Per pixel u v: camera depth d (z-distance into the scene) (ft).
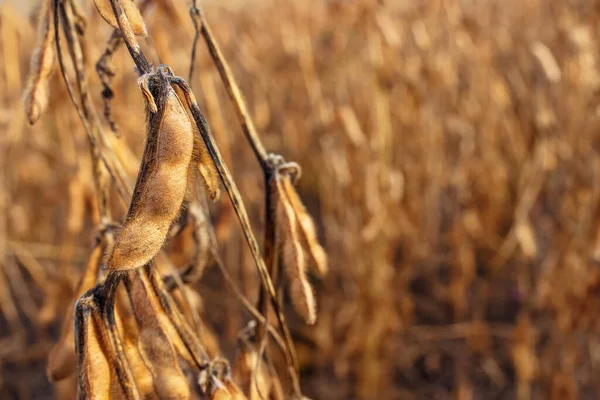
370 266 3.00
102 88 1.38
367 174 2.76
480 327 3.22
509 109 3.67
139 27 1.21
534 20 4.30
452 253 3.35
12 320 3.35
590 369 3.22
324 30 4.11
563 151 3.06
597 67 3.21
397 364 3.48
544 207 3.83
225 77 1.35
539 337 3.31
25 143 3.35
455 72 3.64
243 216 1.26
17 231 3.42
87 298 1.23
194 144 1.18
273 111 4.42
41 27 1.36
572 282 2.79
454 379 3.49
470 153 3.59
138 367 1.30
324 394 3.33
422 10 3.61
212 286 3.68
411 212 3.48
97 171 1.42
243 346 1.45
